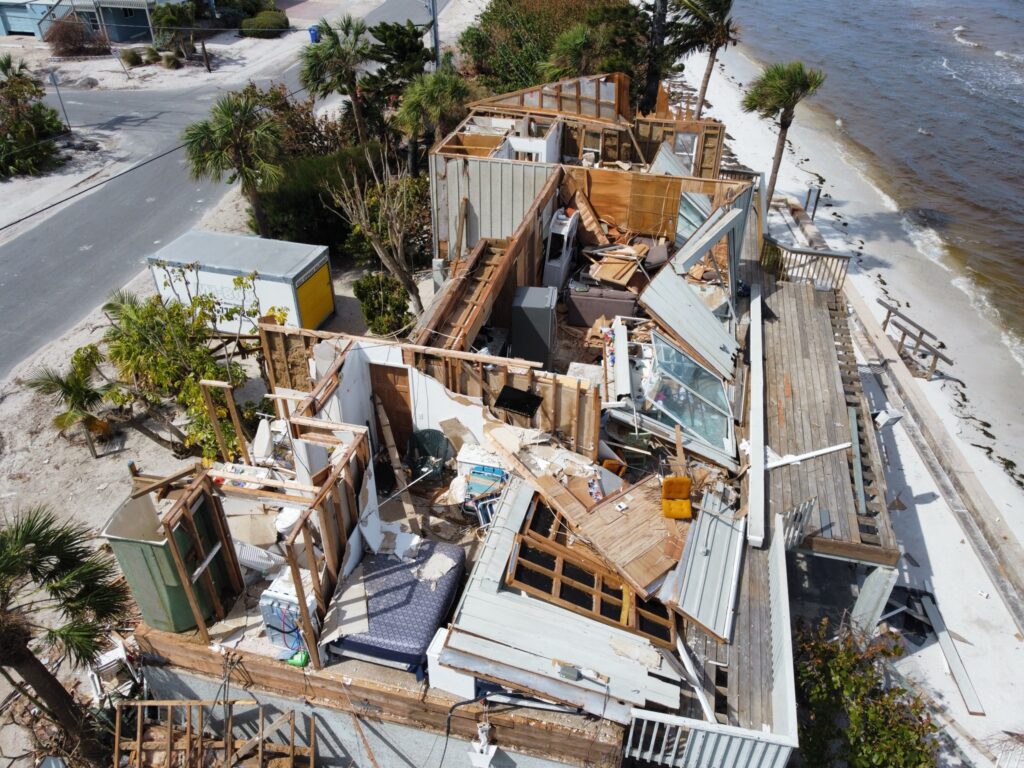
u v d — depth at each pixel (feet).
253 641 32.19
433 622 31.58
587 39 106.73
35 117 111.86
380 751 33.06
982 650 46.73
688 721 28.27
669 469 41.70
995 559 53.52
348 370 37.93
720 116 144.87
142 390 56.18
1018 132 143.02
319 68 95.20
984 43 199.41
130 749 34.22
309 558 30.19
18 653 31.42
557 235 57.57
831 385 51.16
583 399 38.01
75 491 55.67
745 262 64.18
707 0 100.58
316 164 87.10
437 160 58.44
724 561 35.96
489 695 30.30
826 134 139.54
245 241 73.46
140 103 132.67
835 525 40.50
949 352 79.66
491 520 35.50
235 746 33.53
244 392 64.80
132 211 96.58
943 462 62.54
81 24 155.43
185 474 30.63
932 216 109.91
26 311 76.54
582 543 34.99
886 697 36.42
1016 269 96.68
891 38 203.00
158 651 32.96
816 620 45.65
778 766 28.86
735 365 50.57
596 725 29.60
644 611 32.65
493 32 146.10
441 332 42.11
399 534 35.42
